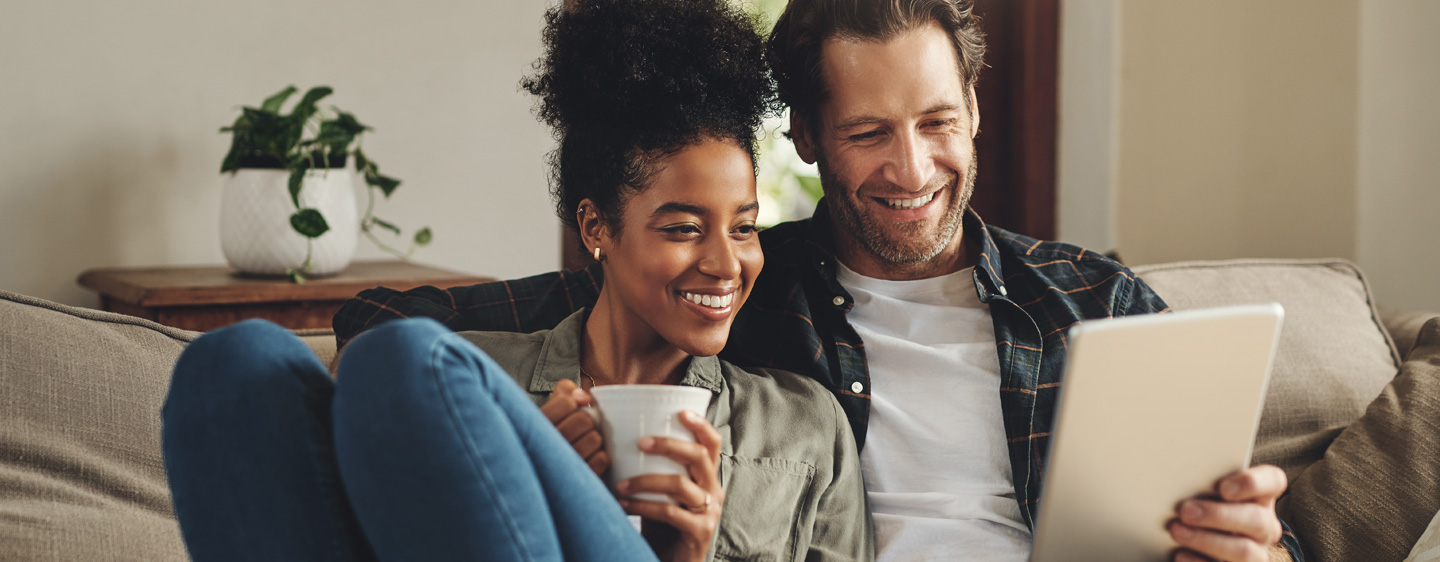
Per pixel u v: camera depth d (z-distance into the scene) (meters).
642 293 1.06
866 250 1.35
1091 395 0.78
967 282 1.36
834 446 1.17
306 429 0.69
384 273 2.08
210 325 1.82
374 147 2.34
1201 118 2.53
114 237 2.12
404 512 0.66
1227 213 2.51
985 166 2.80
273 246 1.92
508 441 0.69
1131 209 2.64
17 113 2.03
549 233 2.53
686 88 1.04
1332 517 1.28
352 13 2.29
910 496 1.22
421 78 2.37
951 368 1.29
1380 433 1.33
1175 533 0.87
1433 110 2.20
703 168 1.04
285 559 0.69
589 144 1.08
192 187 2.18
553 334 1.15
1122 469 0.82
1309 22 2.38
